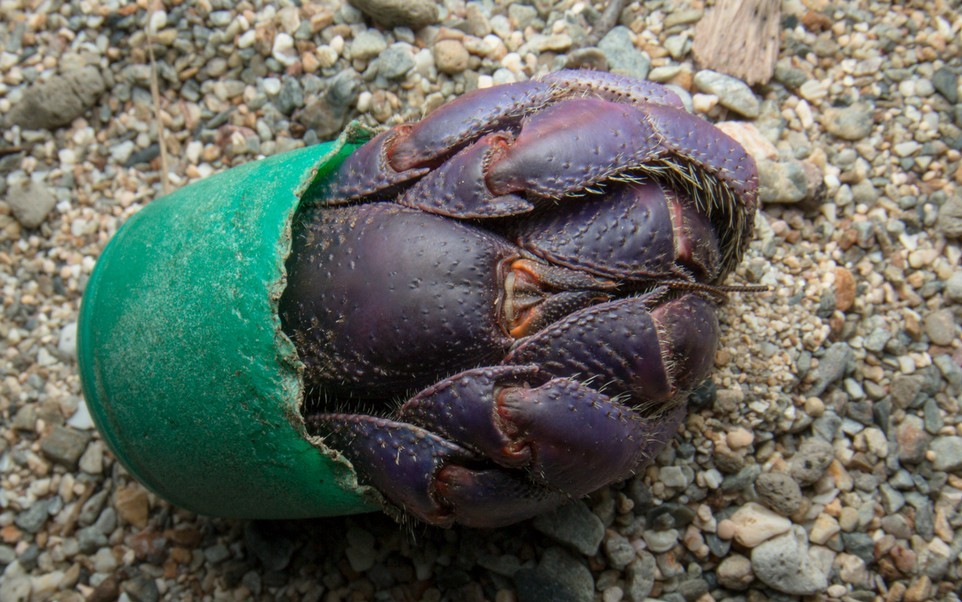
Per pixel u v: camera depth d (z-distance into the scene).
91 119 0.31
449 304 0.21
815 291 0.28
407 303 0.21
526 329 0.22
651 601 0.27
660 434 0.23
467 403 0.21
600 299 0.22
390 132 0.23
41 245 0.31
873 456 0.28
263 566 0.28
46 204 0.30
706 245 0.23
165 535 0.28
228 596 0.28
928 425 0.28
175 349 0.22
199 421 0.22
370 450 0.22
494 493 0.21
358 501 0.23
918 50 0.31
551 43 0.31
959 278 0.29
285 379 0.21
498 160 0.22
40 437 0.29
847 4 0.31
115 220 0.31
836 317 0.28
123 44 0.31
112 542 0.28
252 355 0.21
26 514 0.28
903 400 0.28
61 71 0.31
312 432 0.22
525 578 0.27
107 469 0.29
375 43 0.31
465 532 0.27
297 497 0.23
